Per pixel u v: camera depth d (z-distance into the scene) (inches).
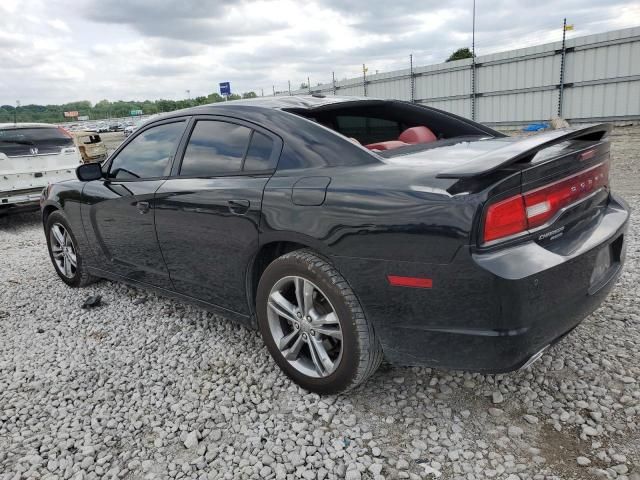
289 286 105.7
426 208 80.0
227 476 84.0
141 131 144.9
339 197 90.4
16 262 232.5
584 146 94.0
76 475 86.4
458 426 93.0
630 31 574.9
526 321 78.7
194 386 112.0
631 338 118.0
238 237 108.3
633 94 588.1
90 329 147.1
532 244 81.4
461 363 83.5
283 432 94.4
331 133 102.4
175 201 122.5
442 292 80.7
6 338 145.0
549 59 655.1
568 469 81.0
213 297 122.7
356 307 91.7
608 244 95.0
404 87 860.0
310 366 105.3
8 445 96.1
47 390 114.8
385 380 108.8
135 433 97.5
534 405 97.3
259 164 109.0
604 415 92.9
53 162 338.0
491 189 76.5
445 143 116.1
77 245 171.0
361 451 88.2
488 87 735.1
